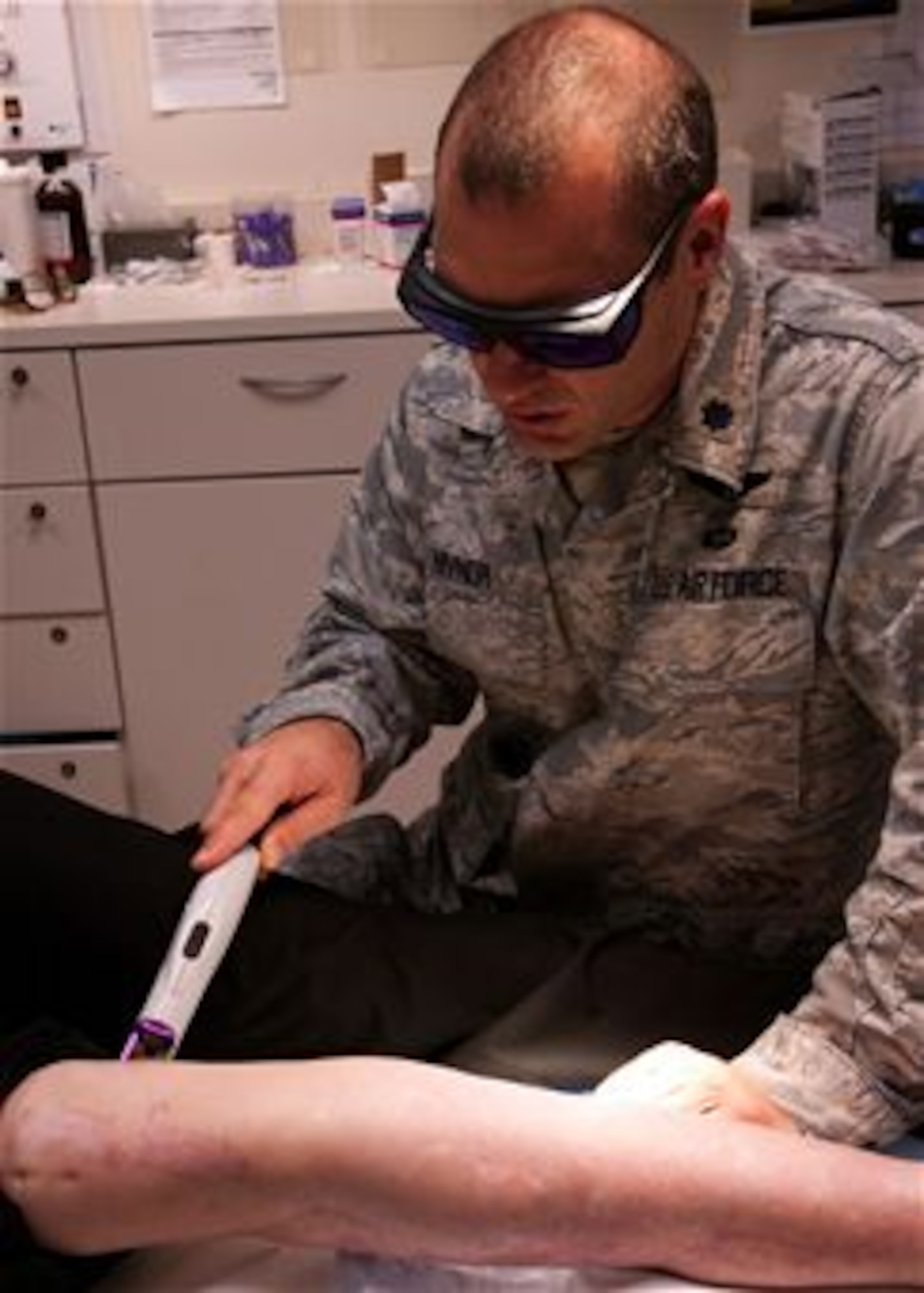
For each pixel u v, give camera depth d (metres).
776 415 1.07
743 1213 0.86
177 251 2.59
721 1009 1.13
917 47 2.58
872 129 2.44
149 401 2.29
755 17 2.55
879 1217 0.86
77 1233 0.87
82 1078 0.90
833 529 1.07
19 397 2.28
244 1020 1.12
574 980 1.14
